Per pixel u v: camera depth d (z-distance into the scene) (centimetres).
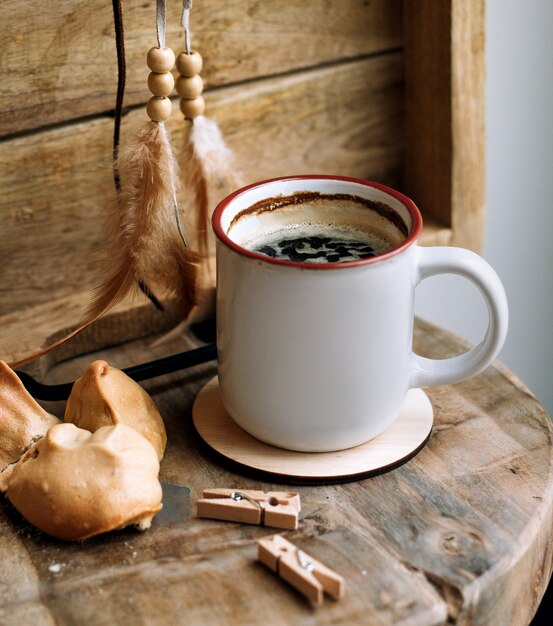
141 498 51
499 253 85
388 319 52
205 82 68
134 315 66
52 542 52
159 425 57
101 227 68
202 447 57
